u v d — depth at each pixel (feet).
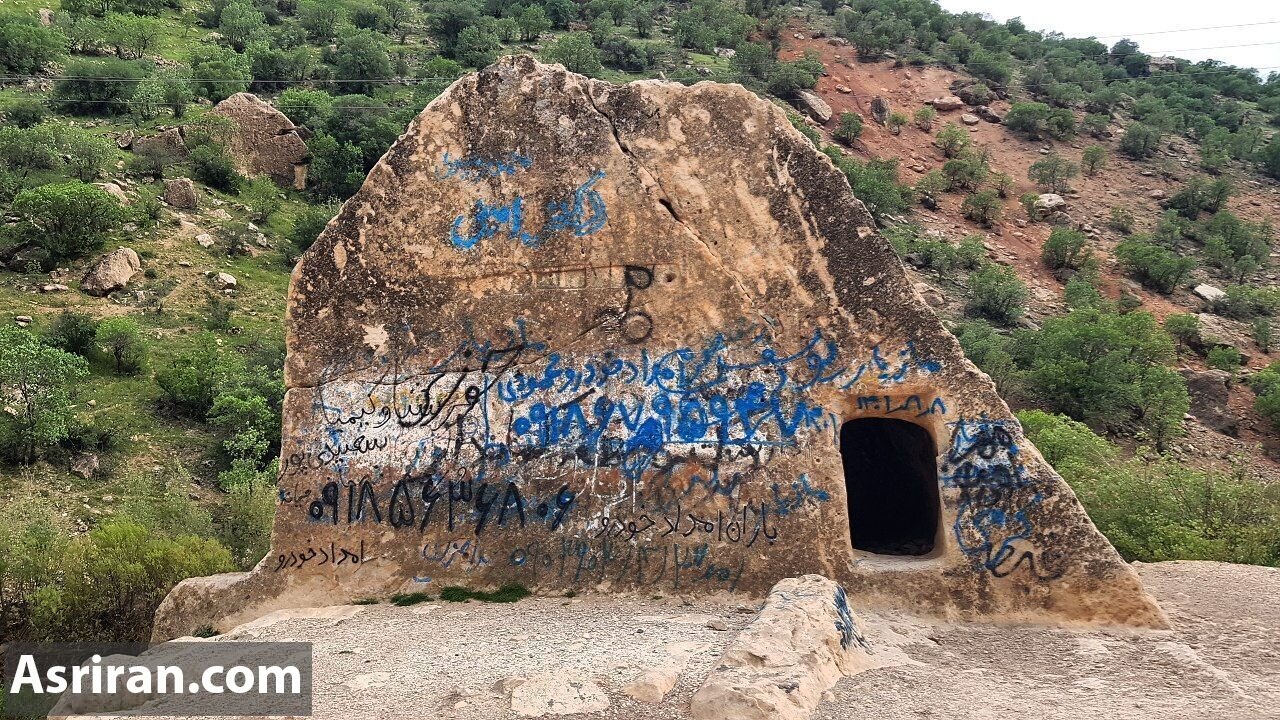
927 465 27.32
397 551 25.46
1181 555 37.50
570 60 198.70
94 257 109.81
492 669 18.67
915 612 23.36
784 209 24.94
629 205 25.50
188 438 85.46
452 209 26.17
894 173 184.03
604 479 24.93
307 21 230.68
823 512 24.03
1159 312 147.33
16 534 50.62
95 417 84.53
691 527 24.41
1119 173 196.65
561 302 25.62
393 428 25.86
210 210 130.11
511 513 25.20
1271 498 44.01
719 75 210.18
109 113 156.97
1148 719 16.46
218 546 45.52
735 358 24.80
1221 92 270.05
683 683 17.03
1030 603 23.16
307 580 25.63
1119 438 104.12
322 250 26.53
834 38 242.78
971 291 143.84
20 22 179.01
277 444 86.02
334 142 156.35
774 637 17.72
